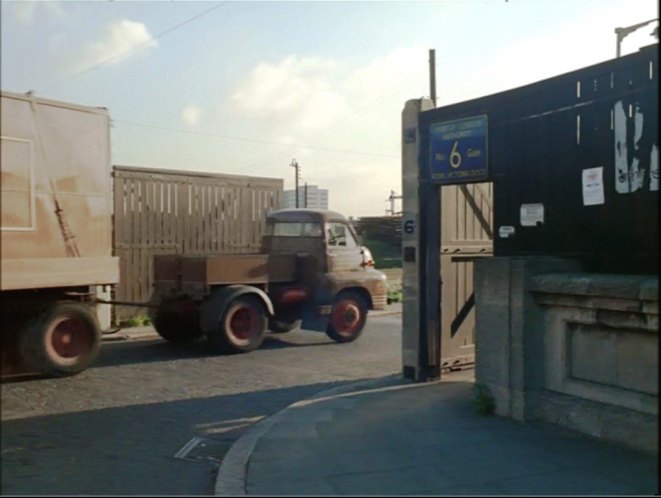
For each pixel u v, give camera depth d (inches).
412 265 395.2
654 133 266.5
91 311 433.4
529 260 295.9
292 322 568.4
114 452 283.7
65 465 266.4
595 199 290.5
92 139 417.4
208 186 681.0
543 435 279.3
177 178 660.1
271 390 399.2
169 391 394.3
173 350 530.3
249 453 265.9
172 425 325.7
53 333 415.5
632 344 259.1
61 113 400.5
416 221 392.5
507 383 303.1
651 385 251.3
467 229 414.0
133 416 340.8
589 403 275.0
